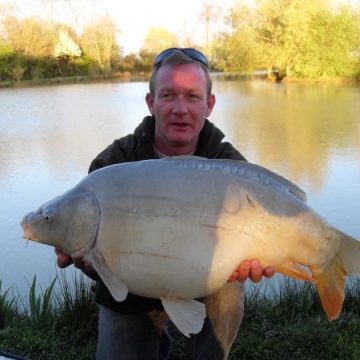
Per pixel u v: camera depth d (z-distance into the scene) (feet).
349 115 20.40
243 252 2.53
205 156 3.44
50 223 2.57
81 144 16.40
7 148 16.01
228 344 3.25
